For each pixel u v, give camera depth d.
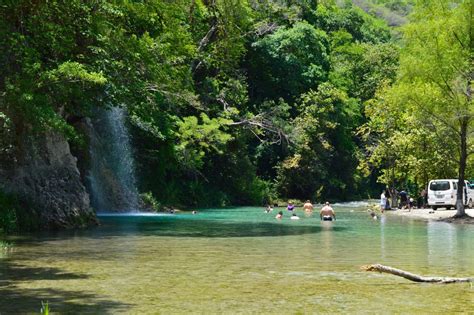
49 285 8.64
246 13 42.94
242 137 52.00
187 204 44.19
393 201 43.06
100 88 21.62
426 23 28.86
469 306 7.20
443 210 38.69
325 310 6.93
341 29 87.88
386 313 6.76
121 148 36.88
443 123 30.08
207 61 42.62
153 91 27.98
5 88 17.62
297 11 56.75
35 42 18.59
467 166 40.41
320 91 60.59
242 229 21.31
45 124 18.53
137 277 9.49
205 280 9.21
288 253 13.27
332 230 21.06
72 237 17.17
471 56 27.92
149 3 24.72
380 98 44.56
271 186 56.28
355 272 10.16
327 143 59.00
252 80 60.97
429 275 9.91
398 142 41.22
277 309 6.98
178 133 43.12
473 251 13.92
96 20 20.12
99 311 6.80
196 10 40.91
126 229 20.80
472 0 27.97
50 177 20.94
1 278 9.30
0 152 19.09
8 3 17.33
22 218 19.05
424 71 28.50
